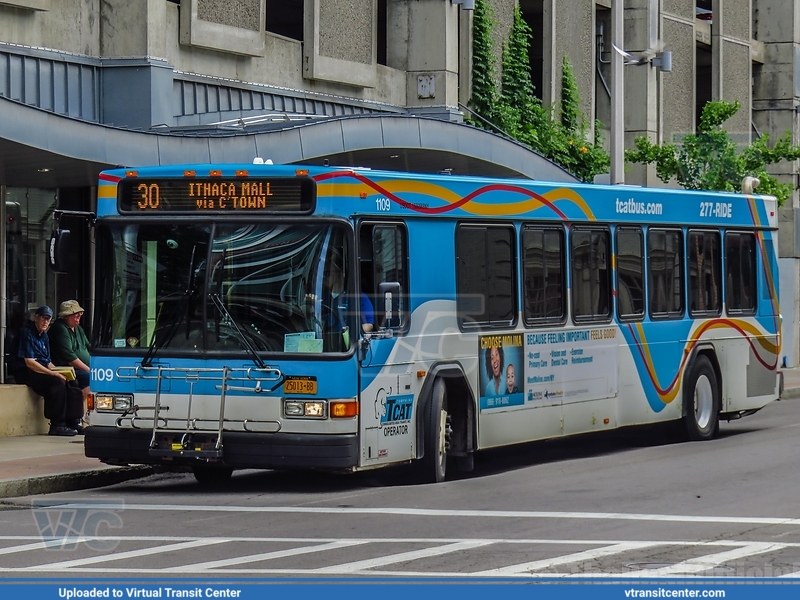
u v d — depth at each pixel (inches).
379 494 605.6
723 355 872.9
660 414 808.9
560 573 411.5
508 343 682.8
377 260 599.5
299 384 579.2
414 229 622.5
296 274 585.3
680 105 1765.5
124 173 609.0
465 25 1428.4
